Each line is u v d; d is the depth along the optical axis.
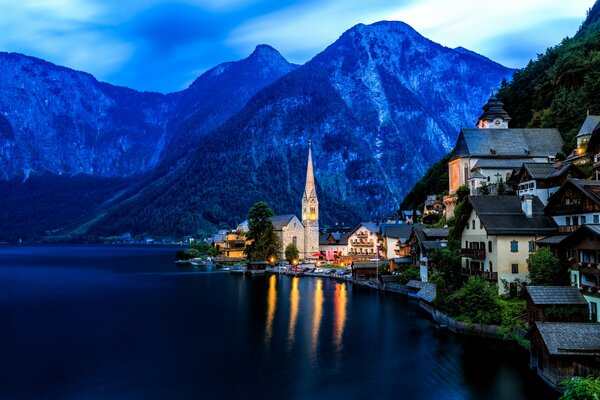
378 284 135.38
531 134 143.50
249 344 76.12
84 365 66.44
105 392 56.88
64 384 59.44
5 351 72.94
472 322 76.62
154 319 94.94
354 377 60.84
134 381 60.25
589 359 52.09
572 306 63.84
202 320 93.69
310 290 134.88
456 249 95.19
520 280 79.69
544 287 65.75
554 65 172.00
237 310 103.94
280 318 95.00
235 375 62.19
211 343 76.88
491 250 82.38
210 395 55.78
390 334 80.56
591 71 153.00
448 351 69.31
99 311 103.75
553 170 92.56
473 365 63.09
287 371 63.38
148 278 172.38
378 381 59.22
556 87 164.75
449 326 82.12
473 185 129.88
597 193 72.19
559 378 53.03
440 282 88.81
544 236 80.00
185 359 68.75
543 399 52.22
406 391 55.94
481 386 56.22
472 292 77.94
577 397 37.88
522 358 65.31
